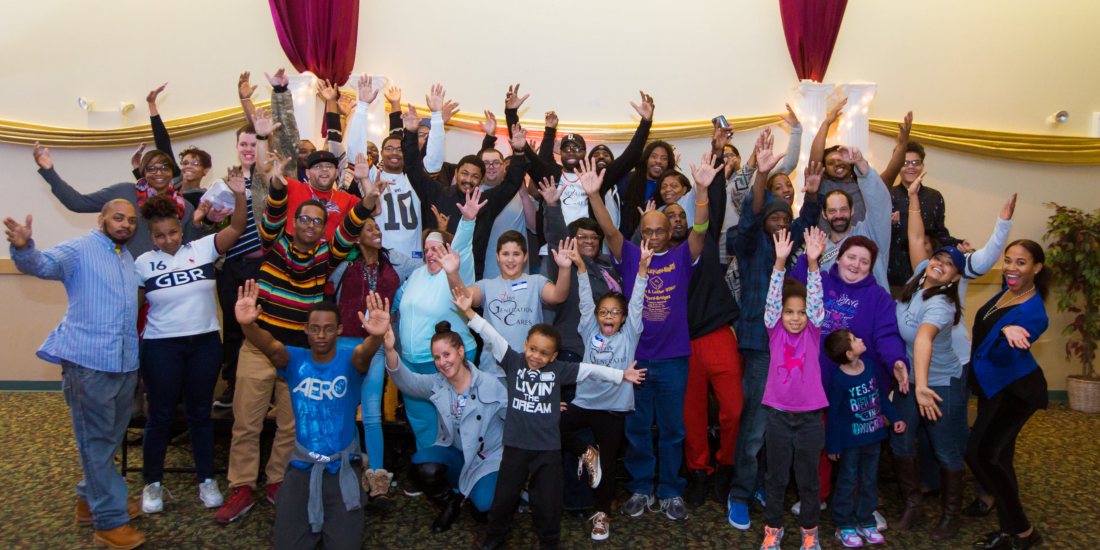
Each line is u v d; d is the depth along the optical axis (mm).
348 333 3650
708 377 3775
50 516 3438
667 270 3627
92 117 5555
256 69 5648
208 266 3523
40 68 5531
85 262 3059
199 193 4410
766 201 4141
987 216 5914
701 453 3771
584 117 5723
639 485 3643
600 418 3445
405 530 3400
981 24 5785
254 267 4117
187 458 4238
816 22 5477
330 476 3027
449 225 4254
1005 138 5785
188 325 3434
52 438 4500
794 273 3717
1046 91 5855
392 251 3932
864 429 3283
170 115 5633
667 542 3334
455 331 3656
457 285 3307
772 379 3223
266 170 3818
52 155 5574
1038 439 4906
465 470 3350
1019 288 3230
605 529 3367
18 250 2857
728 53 5711
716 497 3848
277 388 3535
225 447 4410
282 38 5441
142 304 3873
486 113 4797
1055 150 5812
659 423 3637
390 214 4234
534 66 5699
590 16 5676
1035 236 5953
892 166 4820
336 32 5402
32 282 5602
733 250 4195
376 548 3223
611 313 3373
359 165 3766
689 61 5703
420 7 5652
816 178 3756
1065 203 5938
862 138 5586
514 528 3471
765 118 5699
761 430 3514
